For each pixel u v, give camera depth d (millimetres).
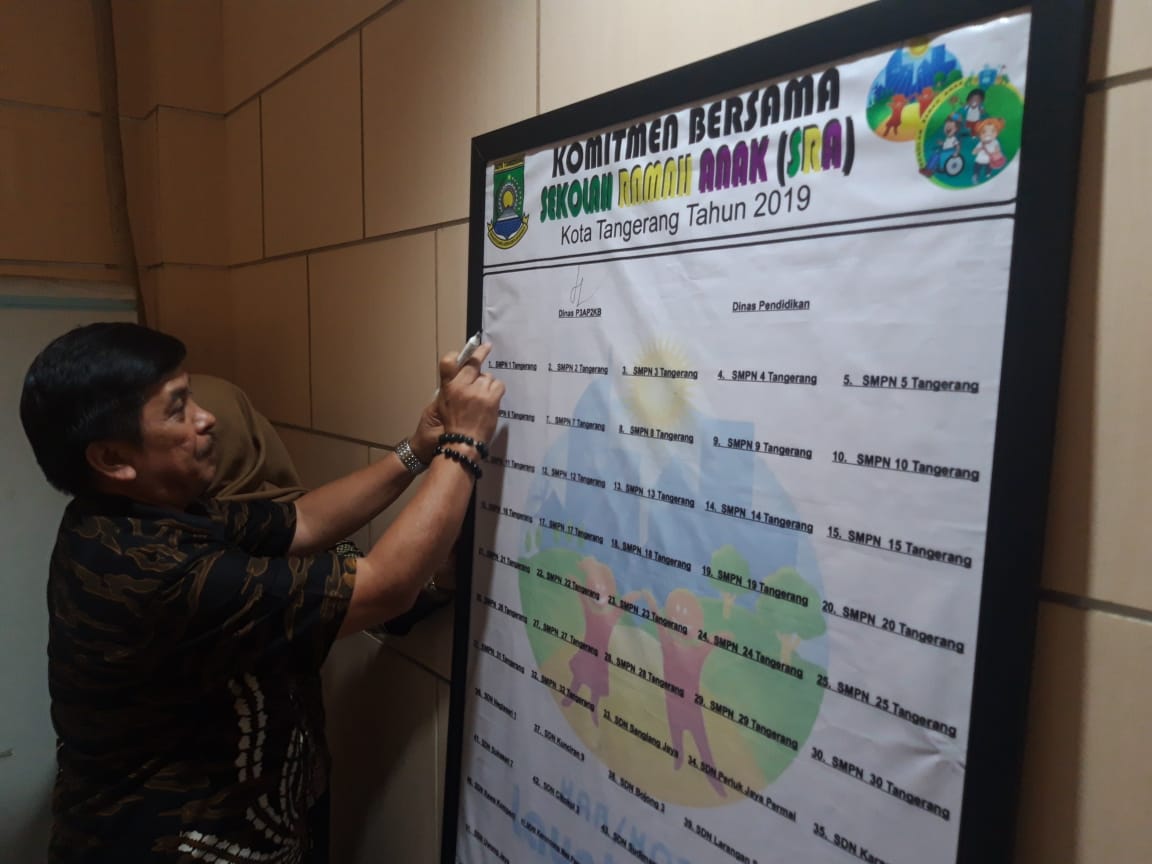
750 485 718
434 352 1226
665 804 817
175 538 831
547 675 969
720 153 729
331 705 1607
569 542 927
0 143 1790
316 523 1104
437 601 1188
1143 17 488
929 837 593
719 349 741
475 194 1040
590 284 882
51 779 1628
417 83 1218
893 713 613
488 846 1076
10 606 1550
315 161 1539
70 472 842
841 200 635
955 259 564
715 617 756
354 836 1539
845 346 636
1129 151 496
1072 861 542
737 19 735
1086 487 525
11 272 1825
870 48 609
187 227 1954
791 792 695
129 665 820
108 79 1861
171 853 884
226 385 1365
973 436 558
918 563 593
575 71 926
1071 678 538
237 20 1844
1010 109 532
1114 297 507
